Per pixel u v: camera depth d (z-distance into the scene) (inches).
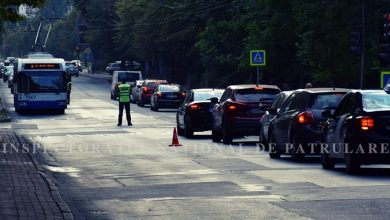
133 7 5319.9
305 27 2768.2
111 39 6525.6
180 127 2052.2
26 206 764.6
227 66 4005.9
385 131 1030.4
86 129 2305.6
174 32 4798.2
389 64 1743.4
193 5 4527.6
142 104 3786.9
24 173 1103.6
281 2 3152.1
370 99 1067.9
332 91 1283.2
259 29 3299.7
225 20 4170.8
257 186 943.0
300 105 1295.5
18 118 2933.1
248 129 1662.2
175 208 784.3
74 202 851.4
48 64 3154.5
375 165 1205.7
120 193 920.3
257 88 1685.5
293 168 1157.1
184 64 5285.4
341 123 1085.8
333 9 2605.8
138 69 6678.2
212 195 875.4
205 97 1942.7
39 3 1740.9
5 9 1750.7
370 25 2549.2
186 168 1187.3
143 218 730.2
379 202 783.1
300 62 3083.2
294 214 725.3
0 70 7332.7
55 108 3154.5
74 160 1381.6
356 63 2610.7
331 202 791.7
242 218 713.6
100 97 4584.2
